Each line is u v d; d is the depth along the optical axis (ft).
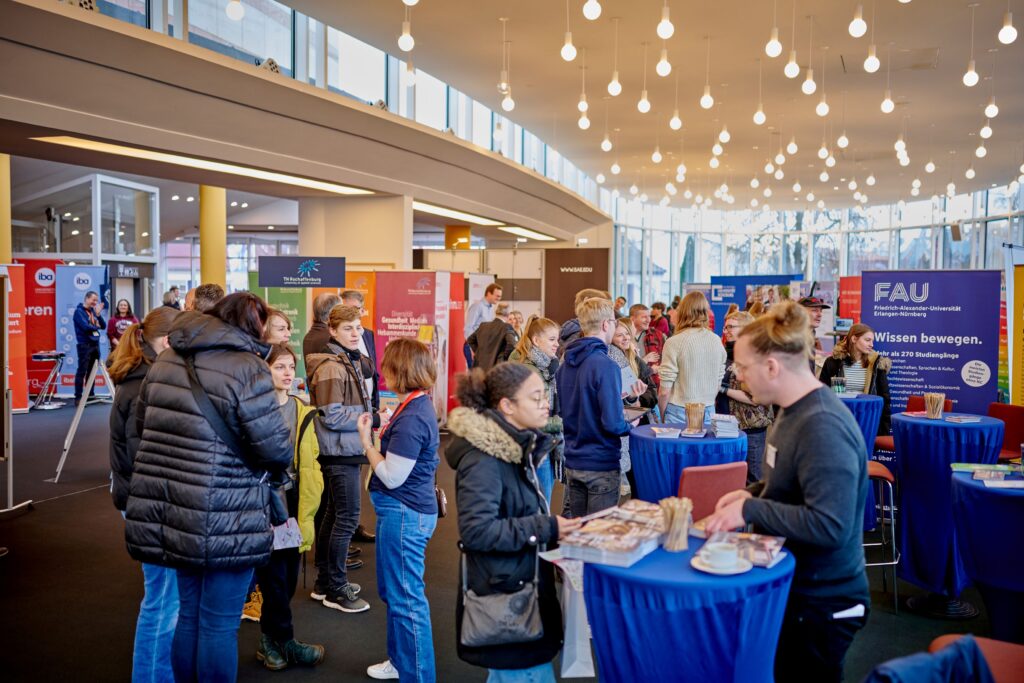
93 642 13.12
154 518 9.04
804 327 7.36
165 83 27.04
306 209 45.55
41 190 53.16
